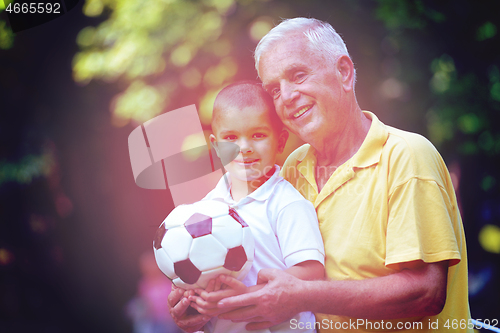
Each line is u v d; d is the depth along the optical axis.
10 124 5.11
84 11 5.00
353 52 4.16
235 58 4.36
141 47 4.64
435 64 4.30
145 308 3.72
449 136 4.38
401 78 4.21
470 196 4.48
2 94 5.07
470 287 4.29
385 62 4.25
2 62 5.01
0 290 4.88
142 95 4.64
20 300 4.91
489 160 4.50
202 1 4.50
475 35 4.31
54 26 5.01
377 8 4.09
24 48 4.98
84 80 5.05
